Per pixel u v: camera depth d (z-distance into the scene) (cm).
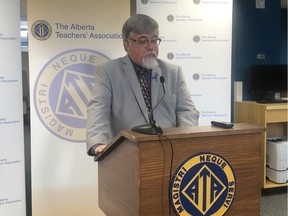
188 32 316
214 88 324
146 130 118
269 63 467
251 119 416
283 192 416
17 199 277
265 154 398
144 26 188
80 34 287
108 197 148
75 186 294
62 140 289
